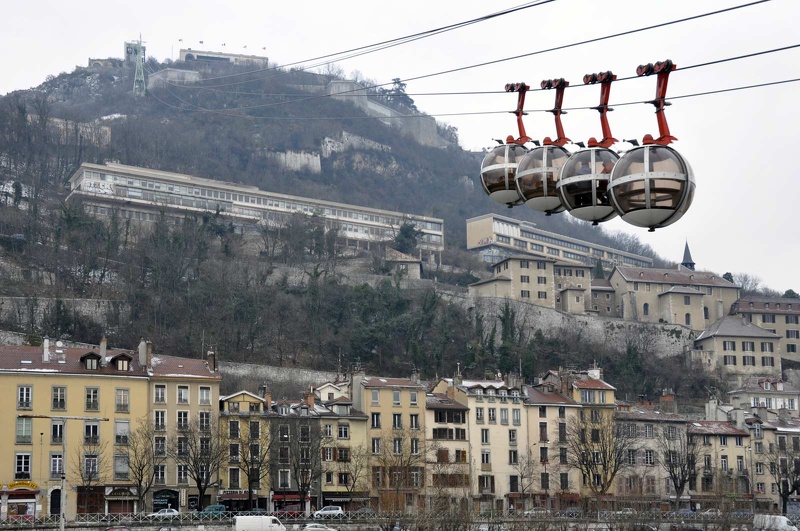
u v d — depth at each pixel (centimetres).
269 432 18200
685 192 3478
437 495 15600
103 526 14388
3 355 17450
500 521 14762
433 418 19675
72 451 17100
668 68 3531
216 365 18862
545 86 3859
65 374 17362
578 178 3631
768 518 15762
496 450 19988
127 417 17625
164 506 17500
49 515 16238
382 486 17850
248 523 14262
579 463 19525
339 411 19100
